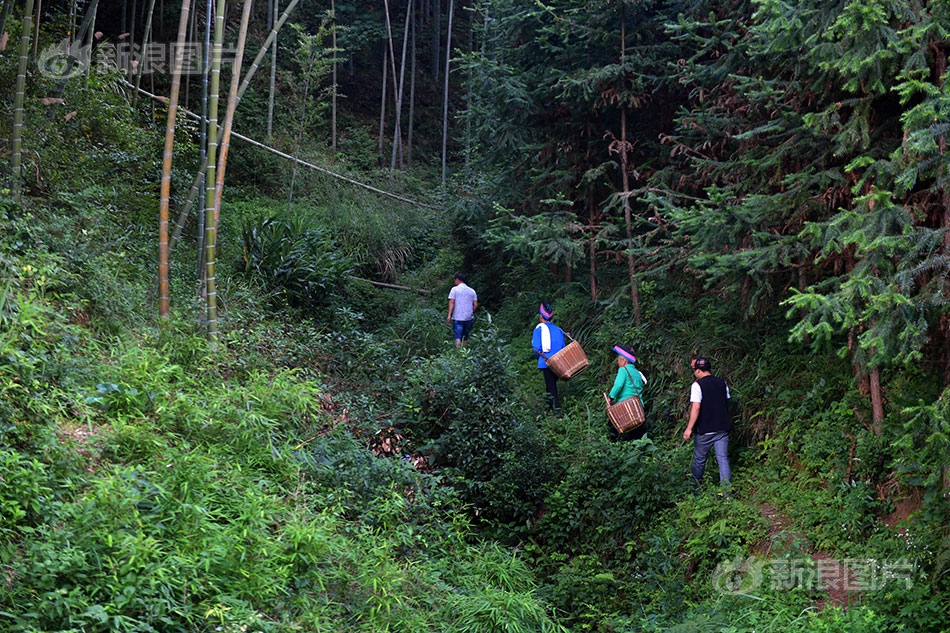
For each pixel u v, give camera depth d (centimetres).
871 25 521
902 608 512
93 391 531
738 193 777
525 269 1202
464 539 692
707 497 677
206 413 551
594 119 1051
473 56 1048
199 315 730
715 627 537
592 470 750
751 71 799
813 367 739
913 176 513
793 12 583
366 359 962
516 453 779
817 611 535
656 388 870
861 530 597
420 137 2273
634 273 978
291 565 451
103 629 346
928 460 561
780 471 700
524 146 1041
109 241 796
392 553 546
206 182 729
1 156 760
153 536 415
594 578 639
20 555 368
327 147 1903
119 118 1045
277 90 1933
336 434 669
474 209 1219
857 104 610
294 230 1171
